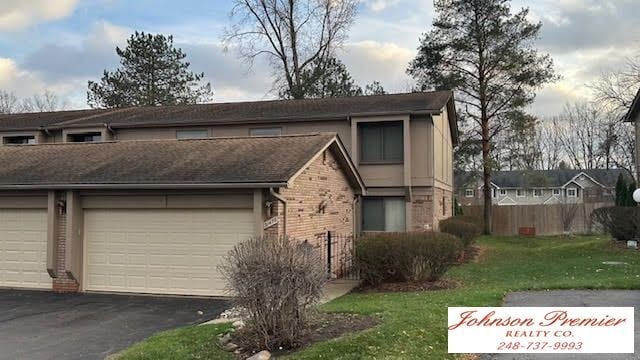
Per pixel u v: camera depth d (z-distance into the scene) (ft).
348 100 78.02
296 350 22.22
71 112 89.51
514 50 99.86
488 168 105.29
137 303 38.52
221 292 40.65
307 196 45.44
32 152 52.75
